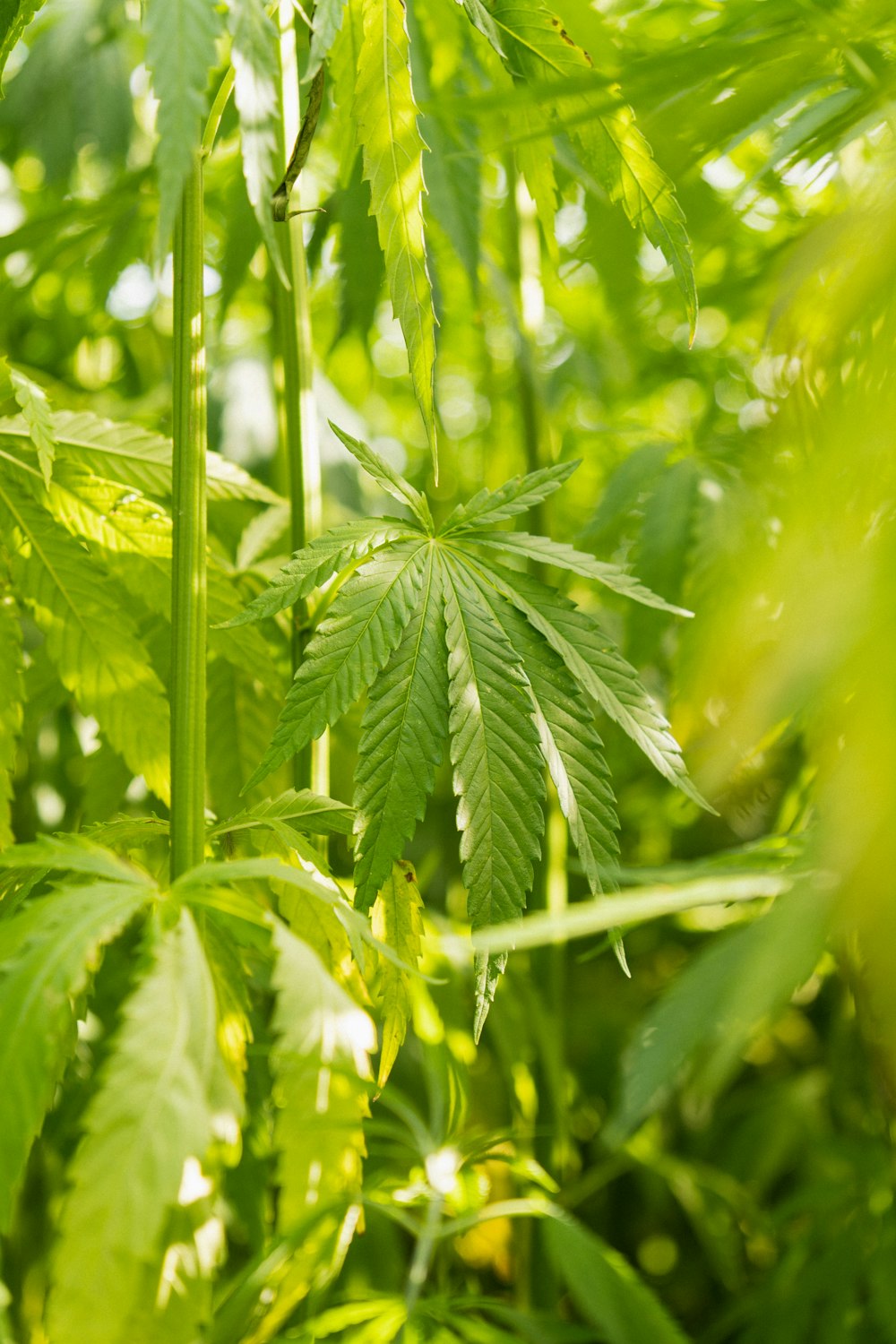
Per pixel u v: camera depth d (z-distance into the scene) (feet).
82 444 1.83
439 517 3.48
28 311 3.45
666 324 2.62
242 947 1.71
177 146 1.35
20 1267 2.22
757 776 1.75
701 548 2.02
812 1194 2.54
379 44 1.53
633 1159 2.81
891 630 1.24
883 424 1.32
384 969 1.65
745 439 2.14
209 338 3.36
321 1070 1.35
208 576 1.84
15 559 1.77
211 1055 1.35
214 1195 1.42
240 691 2.05
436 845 3.27
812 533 1.35
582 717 1.59
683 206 1.64
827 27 1.48
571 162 2.03
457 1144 2.04
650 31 2.24
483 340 3.11
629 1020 3.50
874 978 1.28
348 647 1.54
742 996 1.28
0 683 1.77
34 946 1.38
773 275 1.66
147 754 1.82
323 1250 1.63
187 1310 1.34
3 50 1.66
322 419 3.17
